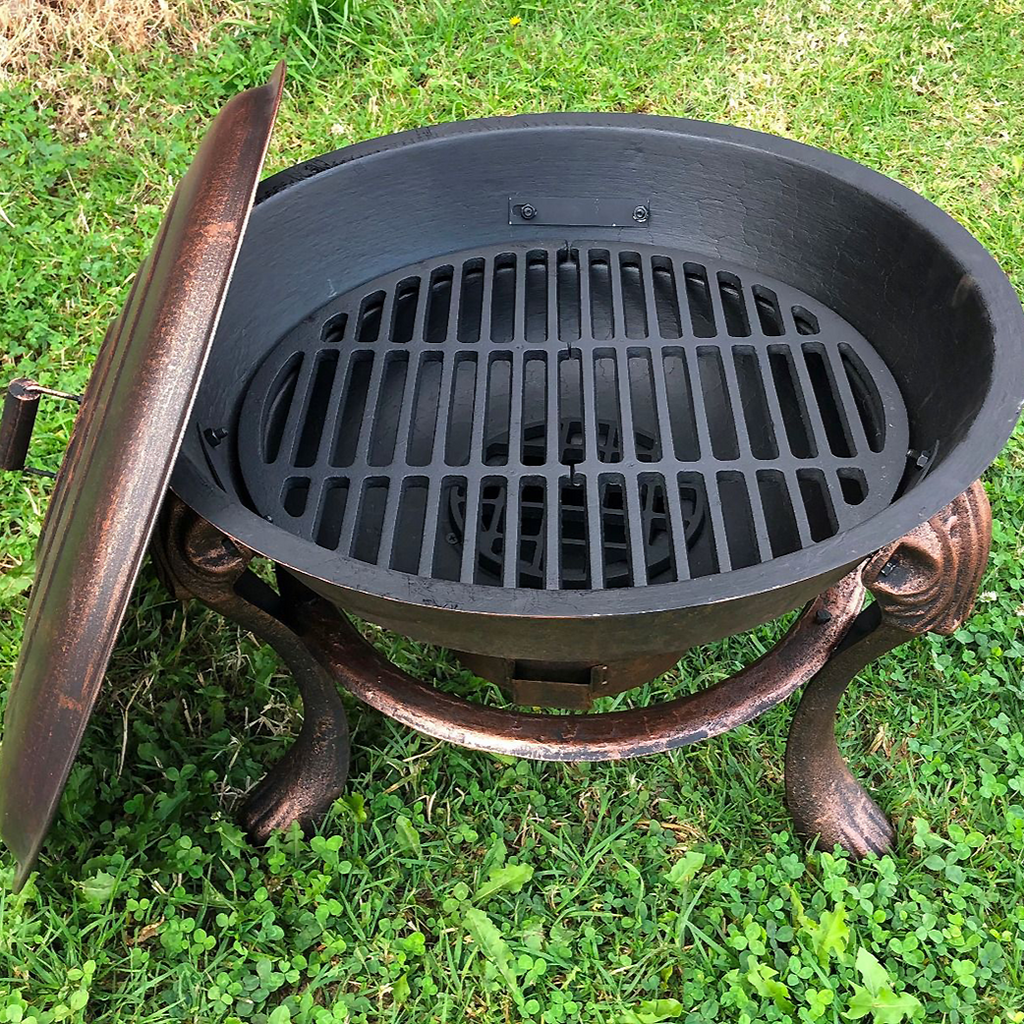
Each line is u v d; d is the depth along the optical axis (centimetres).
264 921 130
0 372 201
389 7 279
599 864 140
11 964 125
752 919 131
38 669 94
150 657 162
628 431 117
